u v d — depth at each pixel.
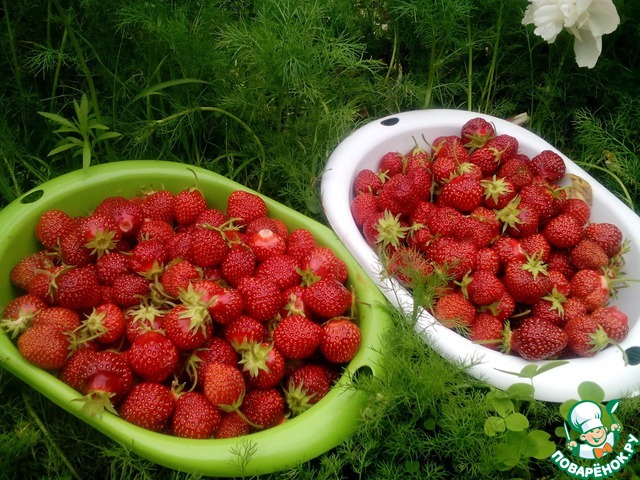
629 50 0.64
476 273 0.46
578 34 0.51
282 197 0.59
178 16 0.52
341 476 0.41
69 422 0.42
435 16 0.56
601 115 0.66
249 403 0.40
